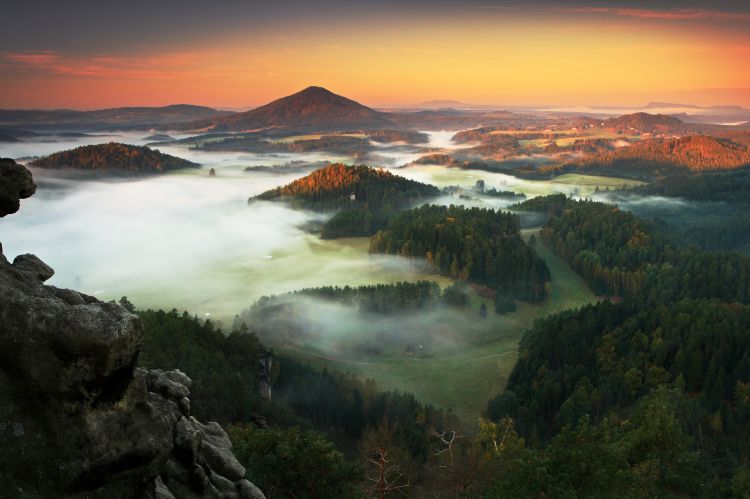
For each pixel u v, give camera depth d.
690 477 46.59
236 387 91.12
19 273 18.38
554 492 33.84
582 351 148.38
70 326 15.94
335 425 117.38
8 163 19.31
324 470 39.38
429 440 98.25
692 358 125.81
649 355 137.00
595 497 33.16
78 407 15.87
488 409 135.50
